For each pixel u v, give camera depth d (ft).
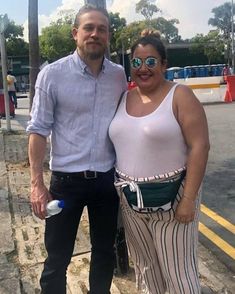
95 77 8.92
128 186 8.66
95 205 9.61
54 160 9.23
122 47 133.69
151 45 8.55
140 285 10.14
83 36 8.68
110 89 9.06
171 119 8.35
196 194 8.43
